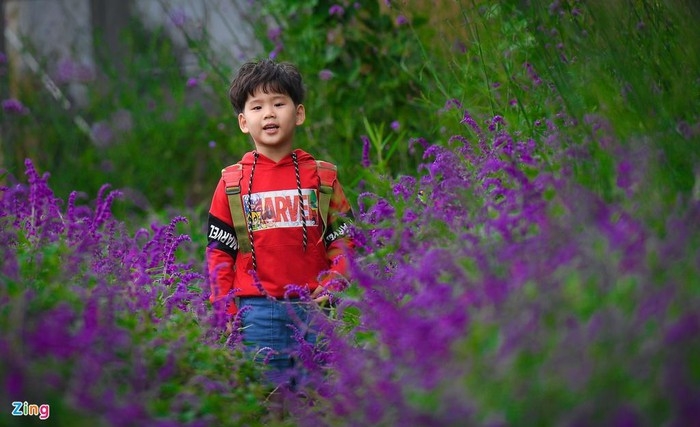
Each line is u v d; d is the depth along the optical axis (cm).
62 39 1434
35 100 1230
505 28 663
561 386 300
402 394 351
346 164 833
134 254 548
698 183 393
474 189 488
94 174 1143
